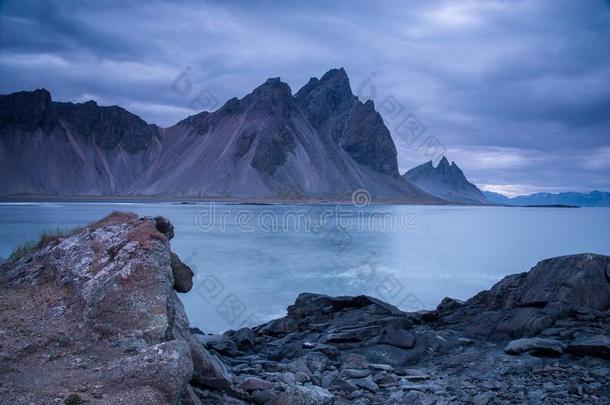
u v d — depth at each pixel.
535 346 13.41
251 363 14.54
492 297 18.44
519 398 10.84
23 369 8.05
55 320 9.89
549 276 17.05
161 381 7.62
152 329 9.56
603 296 15.99
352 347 16.20
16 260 14.09
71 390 7.45
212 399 9.96
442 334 16.48
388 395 11.83
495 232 127.62
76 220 136.50
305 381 12.84
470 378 12.65
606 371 11.88
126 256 11.17
